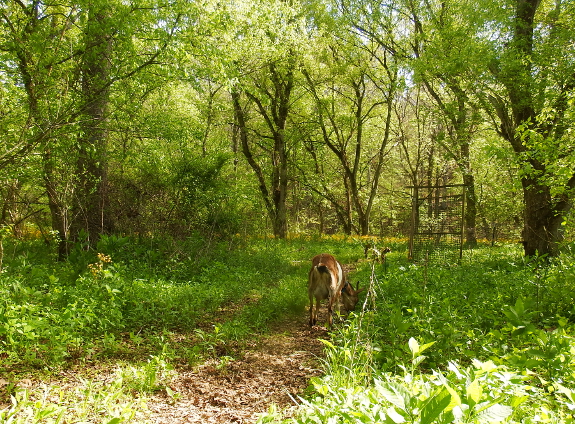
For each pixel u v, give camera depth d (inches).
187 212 546.6
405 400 92.1
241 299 374.9
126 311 291.0
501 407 91.8
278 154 1002.7
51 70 347.6
